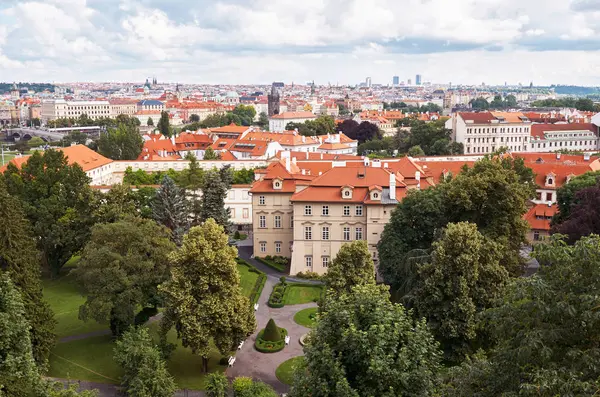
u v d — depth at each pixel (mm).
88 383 76875
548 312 38625
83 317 81688
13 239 78562
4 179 114188
